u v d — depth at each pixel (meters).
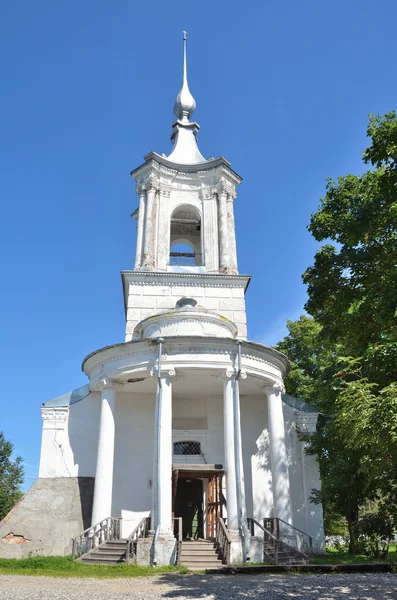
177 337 19.47
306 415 24.09
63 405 23.31
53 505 21.33
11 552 20.11
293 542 18.91
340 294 15.36
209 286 25.80
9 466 34.75
